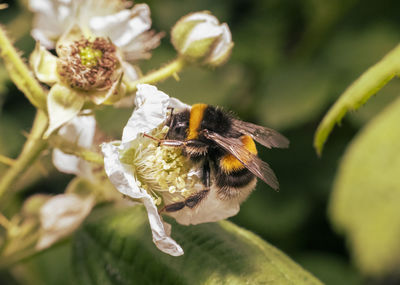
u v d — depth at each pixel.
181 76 0.24
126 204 0.17
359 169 0.19
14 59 0.15
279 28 0.26
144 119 0.15
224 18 0.27
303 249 0.25
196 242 0.15
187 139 0.16
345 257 0.24
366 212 0.19
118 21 0.16
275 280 0.15
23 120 0.24
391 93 0.23
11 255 0.17
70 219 0.17
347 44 0.25
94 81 0.15
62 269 0.21
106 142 0.15
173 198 0.16
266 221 0.24
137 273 0.16
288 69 0.25
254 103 0.25
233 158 0.17
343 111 0.15
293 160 0.25
